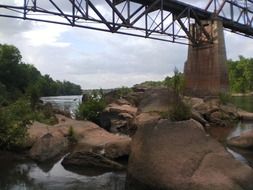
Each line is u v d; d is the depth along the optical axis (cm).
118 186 1347
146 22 5009
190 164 1205
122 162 1691
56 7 3903
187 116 1748
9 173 1548
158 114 2559
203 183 1138
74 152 1694
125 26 4706
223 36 6375
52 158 1800
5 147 1925
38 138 1992
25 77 12212
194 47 6544
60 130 2294
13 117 2012
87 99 3238
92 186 1359
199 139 1280
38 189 1334
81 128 2367
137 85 7912
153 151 1279
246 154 1792
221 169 1186
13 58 11875
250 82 15175
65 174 1527
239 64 15762
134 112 3297
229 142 2034
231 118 3581
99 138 2116
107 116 3089
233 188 1119
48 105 4038
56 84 19262
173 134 1297
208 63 6353
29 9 3703
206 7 6362
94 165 1623
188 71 6606
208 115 3362
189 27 6003
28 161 1752
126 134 2614
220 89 6141
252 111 4819
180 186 1159
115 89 5669
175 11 5806
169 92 2888
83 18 4150
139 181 1284
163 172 1217
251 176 1164
